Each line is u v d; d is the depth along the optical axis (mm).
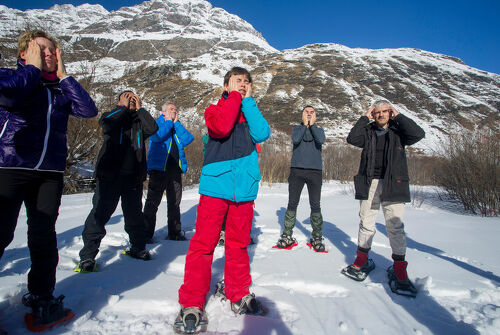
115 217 5148
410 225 5371
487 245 4207
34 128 1829
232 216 2209
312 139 3898
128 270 2781
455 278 2969
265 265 3119
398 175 2768
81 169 10617
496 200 6645
